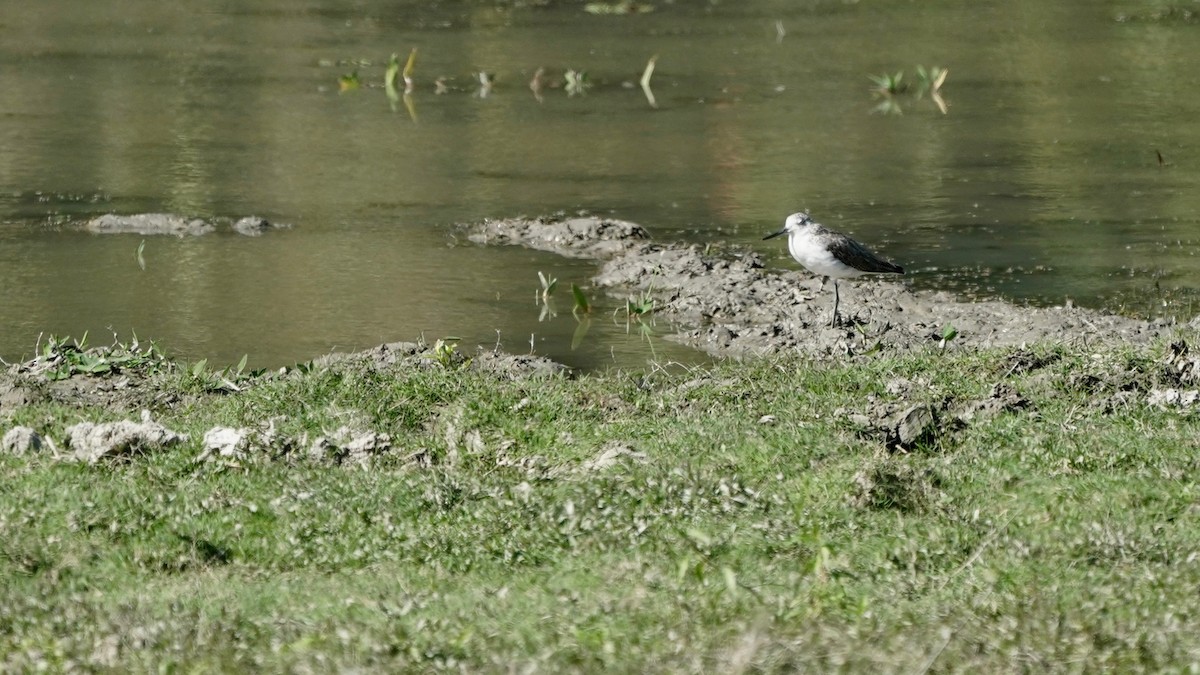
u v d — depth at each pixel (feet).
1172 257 67.31
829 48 130.21
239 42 130.00
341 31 136.46
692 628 27.89
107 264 66.59
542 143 93.30
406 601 30.22
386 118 100.63
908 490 36.09
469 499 36.60
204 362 49.32
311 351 54.80
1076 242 69.97
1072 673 25.66
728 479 36.55
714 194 80.33
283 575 32.96
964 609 28.84
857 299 60.70
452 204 78.28
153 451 39.75
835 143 93.40
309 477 37.86
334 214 76.13
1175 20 141.49
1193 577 30.50
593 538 34.06
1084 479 37.11
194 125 97.50
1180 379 45.16
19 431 40.55
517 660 26.61
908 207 77.10
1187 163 86.79
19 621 29.37
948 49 128.88
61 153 89.04
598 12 148.97
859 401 44.06
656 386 48.08
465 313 60.03
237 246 69.97
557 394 45.47
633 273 65.05
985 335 55.93
